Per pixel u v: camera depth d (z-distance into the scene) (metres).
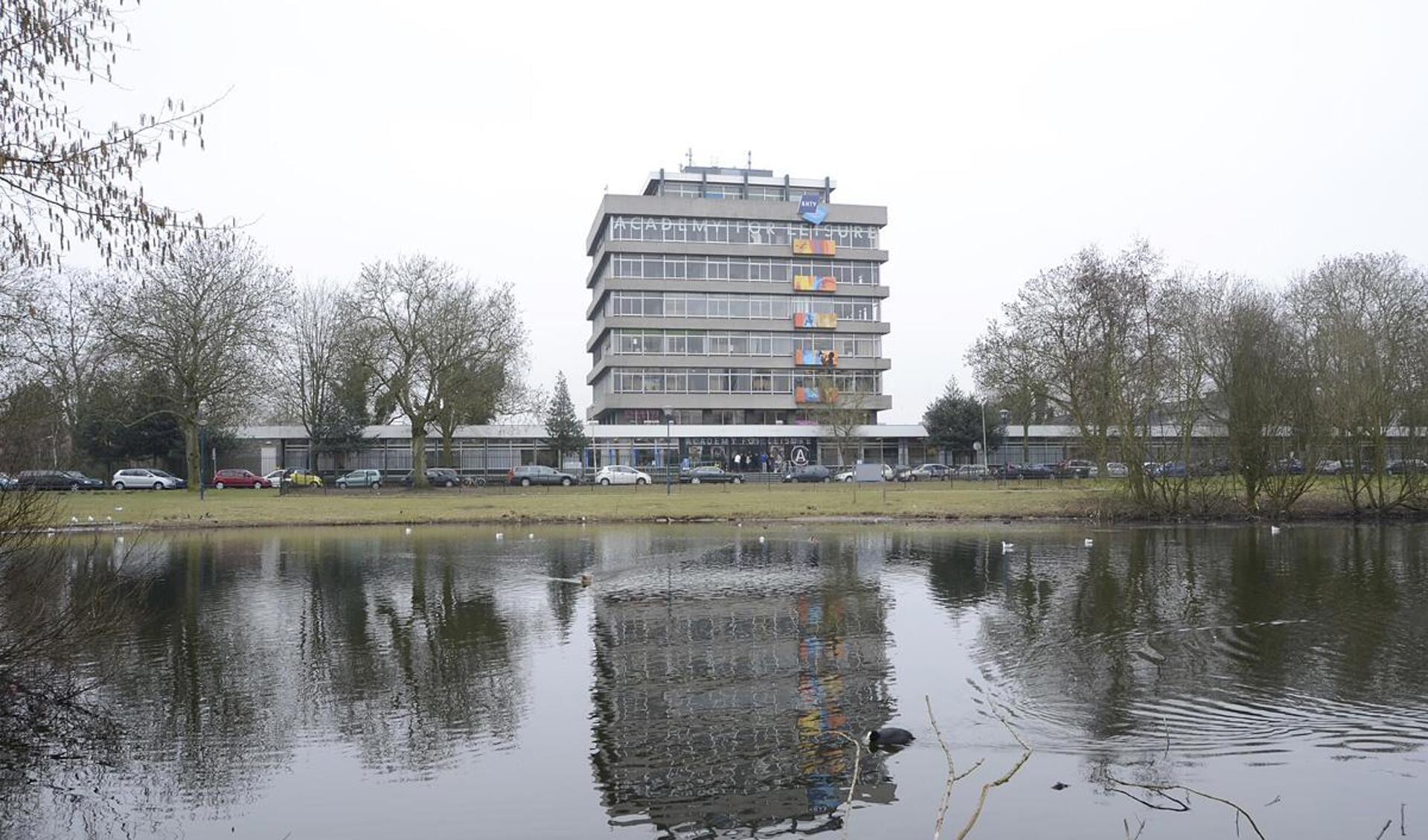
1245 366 39.56
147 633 17.34
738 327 97.19
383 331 59.44
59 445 14.78
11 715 12.09
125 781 10.00
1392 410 41.69
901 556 28.80
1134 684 13.41
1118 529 37.81
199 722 11.99
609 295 96.94
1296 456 40.41
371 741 11.23
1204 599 20.25
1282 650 15.37
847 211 100.38
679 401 94.75
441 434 79.00
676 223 97.12
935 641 16.38
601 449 88.50
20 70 9.45
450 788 9.75
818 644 16.25
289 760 10.59
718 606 19.98
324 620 18.61
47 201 9.39
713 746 10.99
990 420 85.31
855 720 11.91
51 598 12.80
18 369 22.00
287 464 79.12
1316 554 28.36
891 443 93.75
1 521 11.70
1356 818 8.83
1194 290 47.03
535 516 43.09
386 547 32.50
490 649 16.00
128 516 41.59
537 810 9.17
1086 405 52.19
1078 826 8.72
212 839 8.62
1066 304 57.44
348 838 8.62
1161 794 9.36
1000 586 22.45
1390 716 11.84
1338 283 57.53
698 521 42.84
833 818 8.94
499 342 63.09
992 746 10.87
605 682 13.78
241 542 34.47
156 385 54.44
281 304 55.25
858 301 99.94
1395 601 19.78
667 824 8.86
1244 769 10.12
